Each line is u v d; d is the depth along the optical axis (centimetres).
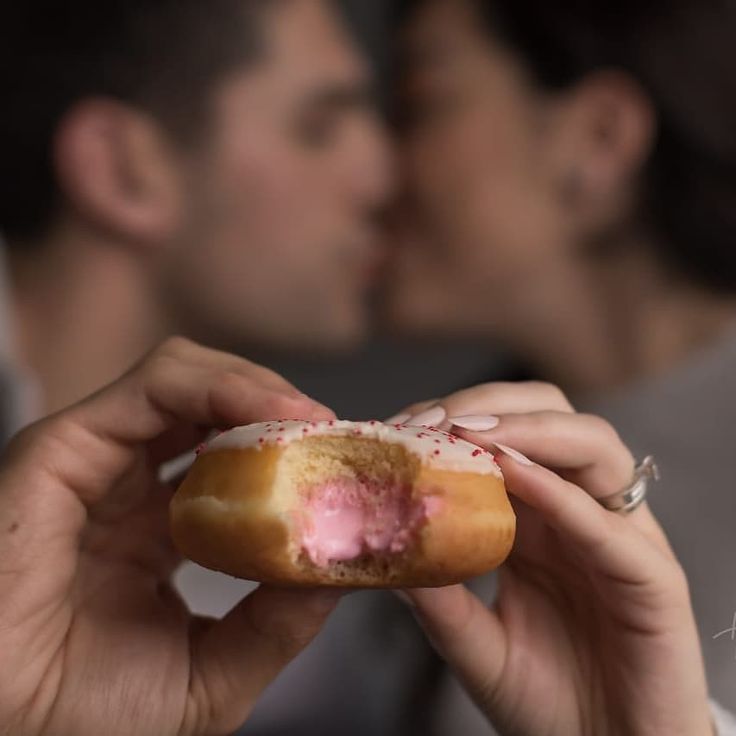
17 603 46
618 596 48
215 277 79
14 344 77
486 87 79
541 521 50
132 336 79
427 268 82
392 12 81
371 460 44
